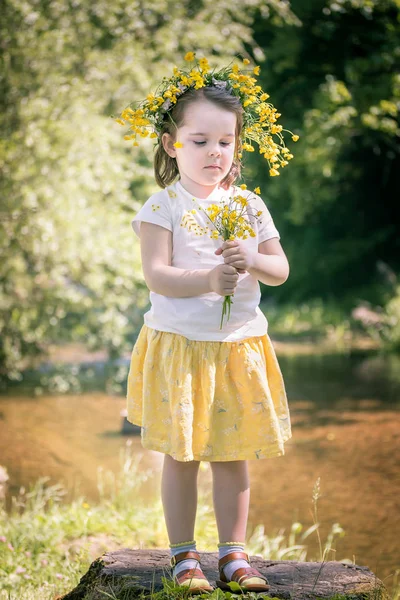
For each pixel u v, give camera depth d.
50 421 11.65
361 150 21.98
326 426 11.26
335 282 23.20
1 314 12.23
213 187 3.60
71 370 15.58
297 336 20.17
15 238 11.27
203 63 3.51
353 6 18.75
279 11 15.12
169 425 3.41
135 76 12.37
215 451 3.40
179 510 3.51
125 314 16.39
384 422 11.40
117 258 11.88
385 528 7.48
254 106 3.67
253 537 6.85
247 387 3.43
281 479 9.04
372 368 15.70
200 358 3.41
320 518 7.77
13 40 11.57
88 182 11.59
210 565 3.79
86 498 8.15
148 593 3.50
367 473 9.16
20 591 4.91
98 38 12.63
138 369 3.61
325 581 3.64
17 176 11.23
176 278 3.40
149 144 12.52
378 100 18.94
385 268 23.09
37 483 8.52
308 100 21.03
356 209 23.33
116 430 11.11
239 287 3.48
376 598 3.52
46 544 6.00
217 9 13.91
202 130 3.44
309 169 20.03
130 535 6.29
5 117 11.39
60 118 11.58
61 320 12.73
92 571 3.85
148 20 13.22
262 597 3.31
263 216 3.68
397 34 19.53
